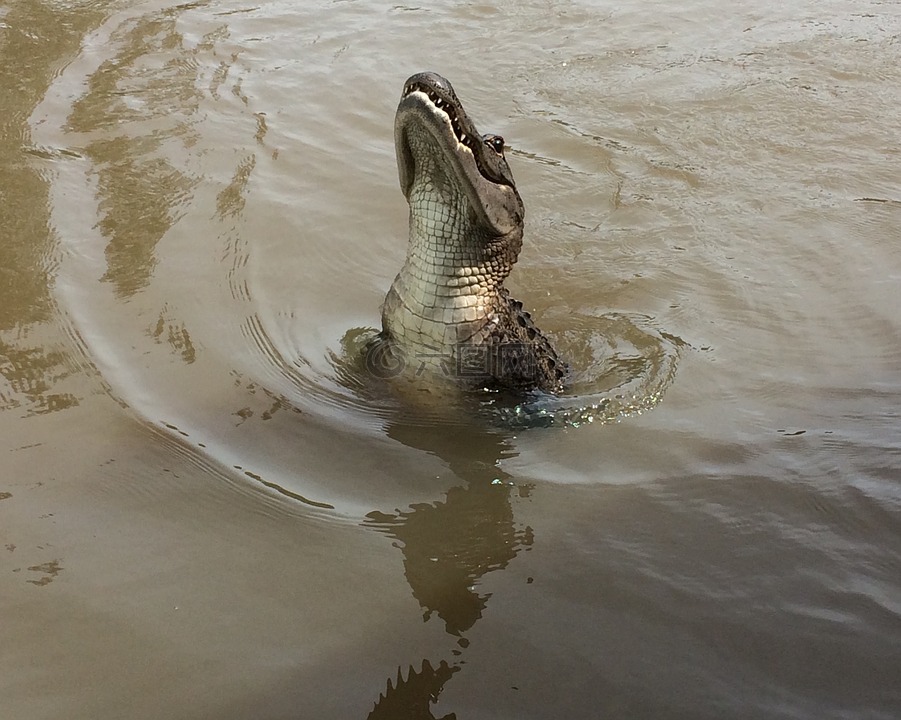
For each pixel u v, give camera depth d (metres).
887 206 3.75
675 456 2.74
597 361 3.09
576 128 4.15
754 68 4.56
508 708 2.19
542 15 5.05
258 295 3.19
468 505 2.59
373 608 2.35
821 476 2.68
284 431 2.75
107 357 2.92
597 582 2.42
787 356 3.09
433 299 2.86
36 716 2.15
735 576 2.43
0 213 3.40
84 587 2.36
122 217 3.44
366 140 3.96
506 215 2.83
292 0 5.14
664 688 2.22
